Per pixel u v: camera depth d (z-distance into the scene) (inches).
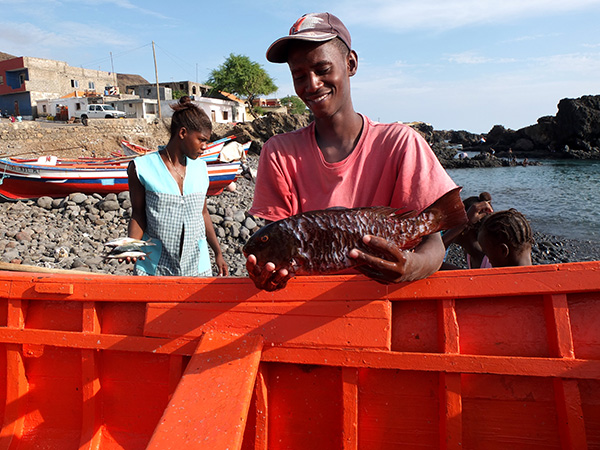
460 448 76.8
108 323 98.2
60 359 101.3
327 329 82.4
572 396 73.2
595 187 924.0
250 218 423.5
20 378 102.7
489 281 77.2
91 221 430.9
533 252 436.8
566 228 543.8
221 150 564.7
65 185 479.5
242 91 2027.6
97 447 96.9
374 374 83.1
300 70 68.1
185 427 71.1
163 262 127.2
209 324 88.8
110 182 496.4
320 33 65.4
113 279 95.3
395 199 69.6
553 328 75.3
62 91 1902.1
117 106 1625.2
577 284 73.7
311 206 77.0
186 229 126.7
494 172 1328.7
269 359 85.0
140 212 127.0
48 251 335.9
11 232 365.1
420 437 81.4
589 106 1798.7
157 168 122.3
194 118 122.2
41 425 102.8
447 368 77.3
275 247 55.1
